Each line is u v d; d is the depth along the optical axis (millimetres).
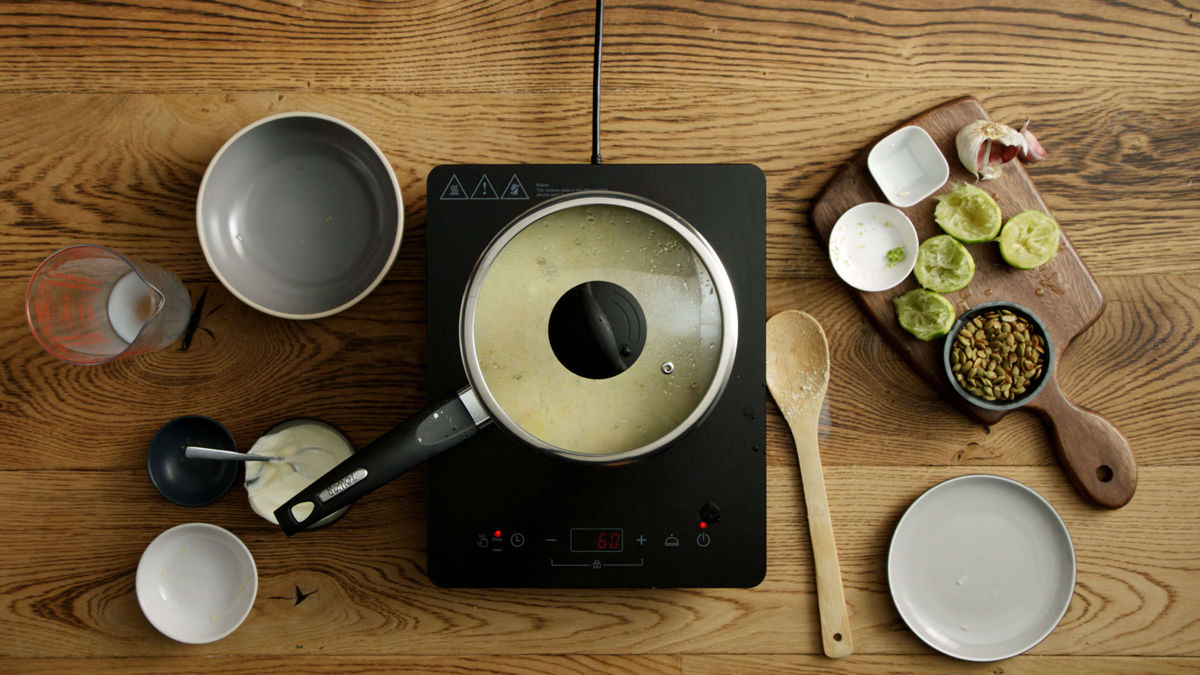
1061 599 974
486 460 885
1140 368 1003
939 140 988
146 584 968
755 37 1015
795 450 996
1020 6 1012
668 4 1014
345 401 997
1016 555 987
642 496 884
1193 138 1011
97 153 1010
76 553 1000
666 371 767
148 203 1008
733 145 1011
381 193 984
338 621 991
